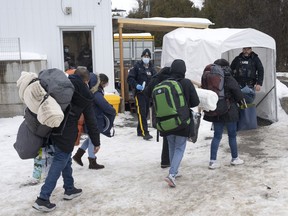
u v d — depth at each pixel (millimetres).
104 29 11430
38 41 11234
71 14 11258
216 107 5719
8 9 11031
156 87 5184
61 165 4668
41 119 4211
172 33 11070
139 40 21031
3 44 11125
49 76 4418
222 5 32312
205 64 9453
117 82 12844
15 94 10633
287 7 27422
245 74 8445
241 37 8273
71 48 11547
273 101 9258
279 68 28266
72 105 4598
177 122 5016
